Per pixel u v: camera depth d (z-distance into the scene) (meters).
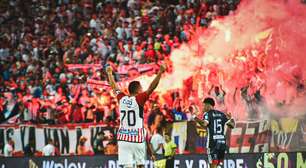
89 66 62.84
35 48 67.88
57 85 60.66
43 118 56.38
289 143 51.34
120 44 65.00
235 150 51.56
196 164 46.34
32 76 63.16
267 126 51.84
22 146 53.72
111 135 52.62
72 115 55.78
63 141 53.16
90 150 52.84
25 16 73.88
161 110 54.12
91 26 70.00
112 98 56.72
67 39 68.38
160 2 72.50
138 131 31.83
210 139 40.69
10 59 67.81
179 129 52.03
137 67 61.34
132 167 31.77
